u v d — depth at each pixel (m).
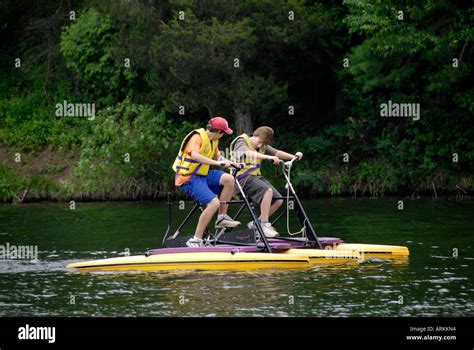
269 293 11.14
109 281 12.18
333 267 13.08
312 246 14.19
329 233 17.45
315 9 28.16
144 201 27.36
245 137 13.94
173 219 21.00
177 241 13.71
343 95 30.88
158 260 13.09
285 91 26.70
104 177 27.62
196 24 25.39
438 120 27.98
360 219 20.22
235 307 10.41
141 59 27.83
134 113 30.66
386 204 24.38
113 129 27.39
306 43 27.36
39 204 27.11
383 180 27.75
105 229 18.78
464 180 27.33
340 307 10.38
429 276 12.27
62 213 23.14
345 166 28.56
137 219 21.06
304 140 29.95
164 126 29.78
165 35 25.77
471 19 24.44
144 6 27.42
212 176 13.57
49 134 32.06
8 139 31.98
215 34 24.88
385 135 28.95
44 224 20.06
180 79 26.03
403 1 25.28
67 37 31.34
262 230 13.35
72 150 31.16
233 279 12.10
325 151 29.38
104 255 14.76
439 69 26.25
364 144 28.98
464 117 27.53
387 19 25.00
